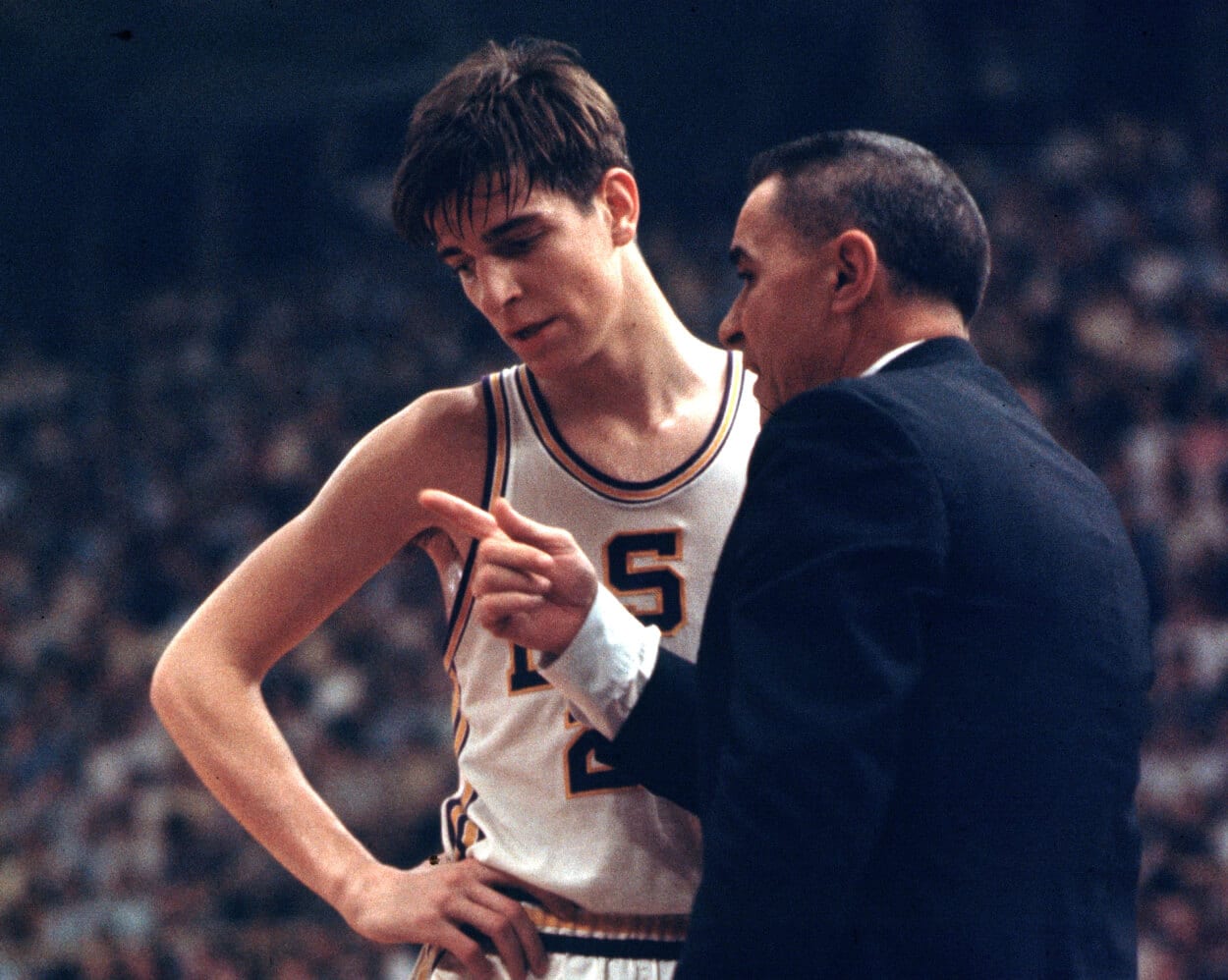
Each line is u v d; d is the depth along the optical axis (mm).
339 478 6988
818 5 46250
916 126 44812
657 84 47750
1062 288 36281
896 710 4980
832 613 5051
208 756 6859
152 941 27125
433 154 6438
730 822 4977
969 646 5293
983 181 41031
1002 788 5273
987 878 5227
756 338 6039
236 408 46469
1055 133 42625
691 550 6867
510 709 6789
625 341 6871
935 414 5480
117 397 48562
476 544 6867
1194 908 22094
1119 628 5609
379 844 30656
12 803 34469
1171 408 32906
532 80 6570
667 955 6590
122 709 36844
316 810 6898
